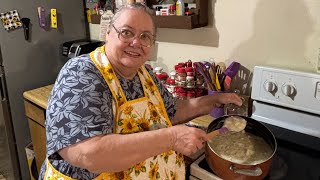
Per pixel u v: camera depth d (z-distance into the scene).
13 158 2.04
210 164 0.98
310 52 1.19
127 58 0.92
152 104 1.06
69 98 0.82
